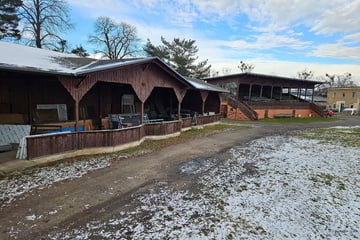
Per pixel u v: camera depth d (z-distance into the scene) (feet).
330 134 46.80
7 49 25.63
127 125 33.22
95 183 16.39
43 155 20.07
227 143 34.17
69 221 11.21
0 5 60.23
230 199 14.53
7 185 15.05
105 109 36.91
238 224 11.55
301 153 28.84
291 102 89.92
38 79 28.37
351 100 136.05
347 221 12.27
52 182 16.07
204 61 114.32
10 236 9.78
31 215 11.58
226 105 80.48
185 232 10.65
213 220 11.85
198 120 48.65
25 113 27.73
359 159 26.22
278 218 12.34
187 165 22.02
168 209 12.89
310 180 18.79
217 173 19.81
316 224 11.87
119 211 12.47
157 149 28.37
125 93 40.60
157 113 48.42
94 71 22.61
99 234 10.23
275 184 17.56
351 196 15.67
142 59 29.17
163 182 17.21
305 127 59.47
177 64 106.52
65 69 22.02
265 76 81.76
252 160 24.66
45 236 9.91
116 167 20.38
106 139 25.30
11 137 23.89
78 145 23.08
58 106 30.58
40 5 67.41
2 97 26.17
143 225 11.14
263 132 47.57
